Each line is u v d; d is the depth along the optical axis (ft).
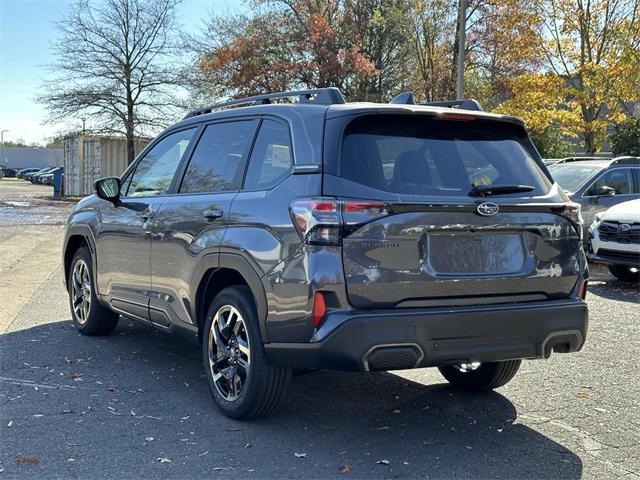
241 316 14.47
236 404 14.76
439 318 12.86
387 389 17.81
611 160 43.47
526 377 19.31
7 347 20.81
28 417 14.97
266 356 13.94
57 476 12.14
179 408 15.75
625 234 34.88
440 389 17.94
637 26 78.54
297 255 13.01
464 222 13.38
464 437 14.55
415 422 15.37
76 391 16.80
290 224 13.25
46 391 16.75
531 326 13.74
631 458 13.64
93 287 21.62
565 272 14.58
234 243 14.53
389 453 13.53
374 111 13.69
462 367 17.78
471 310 13.17
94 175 114.11
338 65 114.93
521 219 13.98
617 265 36.73
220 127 17.19
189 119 18.79
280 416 15.43
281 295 13.29
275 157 14.74
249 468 12.64
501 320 13.41
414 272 12.98
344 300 12.61
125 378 17.95
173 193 17.90
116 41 113.09
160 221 17.60
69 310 26.50
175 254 16.85
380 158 13.51
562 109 87.30
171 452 13.28
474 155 14.48
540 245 14.26
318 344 12.67
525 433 14.89
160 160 19.27
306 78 116.78
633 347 22.89
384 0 121.80
